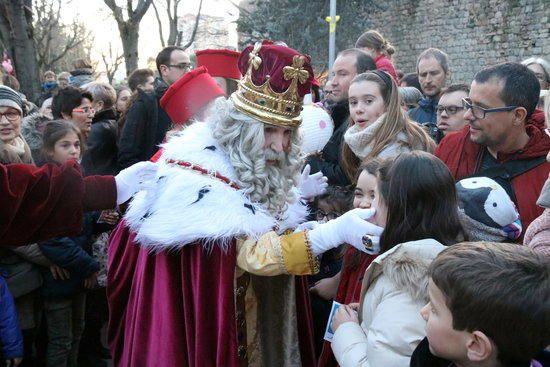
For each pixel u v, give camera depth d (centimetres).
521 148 189
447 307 101
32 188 150
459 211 154
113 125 389
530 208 183
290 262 151
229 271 152
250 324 168
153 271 164
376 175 161
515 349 97
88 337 328
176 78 384
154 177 161
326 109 315
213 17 1991
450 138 213
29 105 518
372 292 136
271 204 159
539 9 1220
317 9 909
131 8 936
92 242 300
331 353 172
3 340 236
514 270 97
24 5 755
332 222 156
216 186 150
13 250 256
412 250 131
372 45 391
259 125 154
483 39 1348
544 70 329
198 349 152
